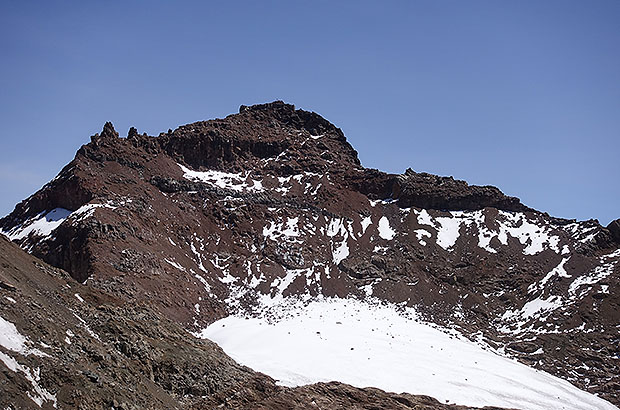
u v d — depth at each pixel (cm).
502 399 10238
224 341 11250
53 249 12744
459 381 10575
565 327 13238
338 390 9538
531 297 14612
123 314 8894
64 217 14150
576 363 12194
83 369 6444
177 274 12925
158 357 8419
